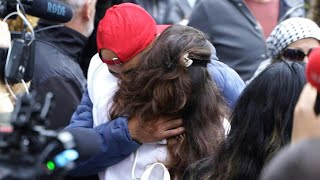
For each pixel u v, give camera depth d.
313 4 8.57
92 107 5.18
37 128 2.71
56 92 5.80
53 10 4.85
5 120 4.14
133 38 4.75
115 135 4.76
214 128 4.76
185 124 4.78
